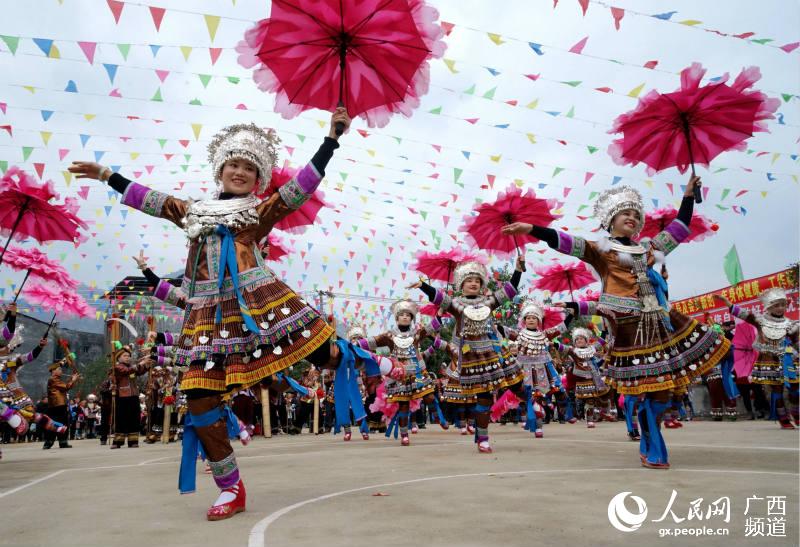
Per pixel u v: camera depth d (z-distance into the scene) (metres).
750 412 12.03
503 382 6.44
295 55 3.94
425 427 14.95
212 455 3.00
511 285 7.01
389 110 4.27
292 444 9.25
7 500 3.92
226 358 3.08
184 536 2.53
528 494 3.34
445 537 2.37
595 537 2.36
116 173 3.51
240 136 3.61
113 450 9.67
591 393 11.63
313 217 5.38
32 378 35.41
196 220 3.30
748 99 4.75
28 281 8.60
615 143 5.28
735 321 10.62
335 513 2.90
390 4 3.62
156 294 4.79
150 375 12.02
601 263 4.82
